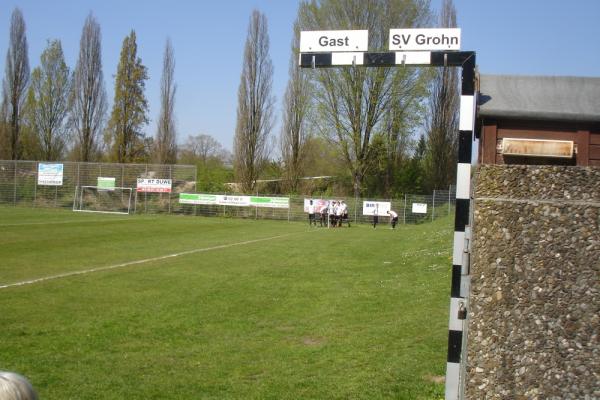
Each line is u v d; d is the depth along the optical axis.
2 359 7.39
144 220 40.97
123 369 7.10
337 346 8.12
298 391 6.28
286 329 9.26
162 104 59.88
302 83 55.69
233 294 12.29
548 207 4.05
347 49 5.04
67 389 6.34
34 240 22.92
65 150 62.66
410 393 6.13
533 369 3.99
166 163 59.91
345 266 17.11
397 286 13.08
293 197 49.62
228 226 38.78
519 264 4.07
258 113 55.12
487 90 4.89
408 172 58.03
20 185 52.84
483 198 4.17
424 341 8.12
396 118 48.53
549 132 4.72
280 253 20.98
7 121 58.78
